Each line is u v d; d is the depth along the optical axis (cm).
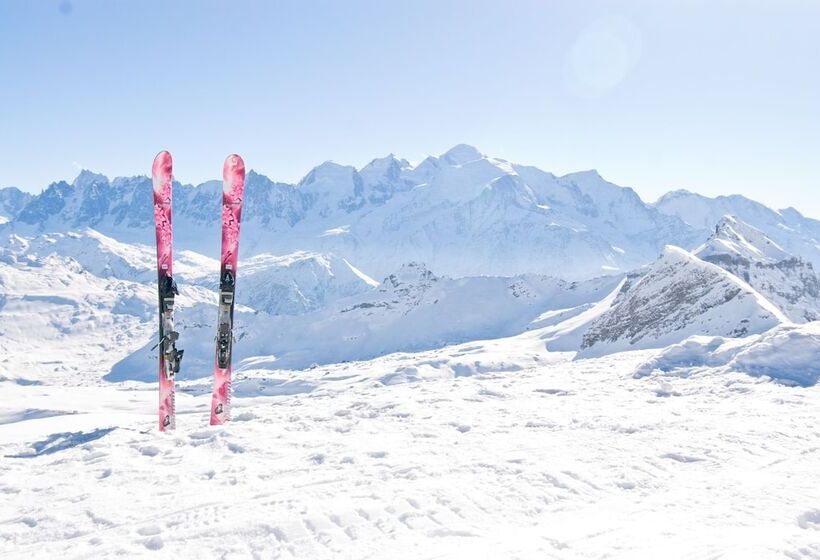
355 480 1195
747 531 882
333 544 873
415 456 1391
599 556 789
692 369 2927
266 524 951
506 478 1187
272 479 1256
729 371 2731
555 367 4553
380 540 885
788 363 2673
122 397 10519
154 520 1023
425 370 10162
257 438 1673
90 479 1319
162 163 2262
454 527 932
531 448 1445
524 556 798
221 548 880
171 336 2155
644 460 1334
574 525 932
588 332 10188
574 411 2006
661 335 8350
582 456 1362
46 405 9269
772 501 1049
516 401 2328
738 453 1383
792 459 1344
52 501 1167
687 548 802
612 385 2770
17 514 1106
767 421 1734
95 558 868
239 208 2334
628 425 1686
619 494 1112
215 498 1128
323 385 10788
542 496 1081
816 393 2214
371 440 1588
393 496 1070
